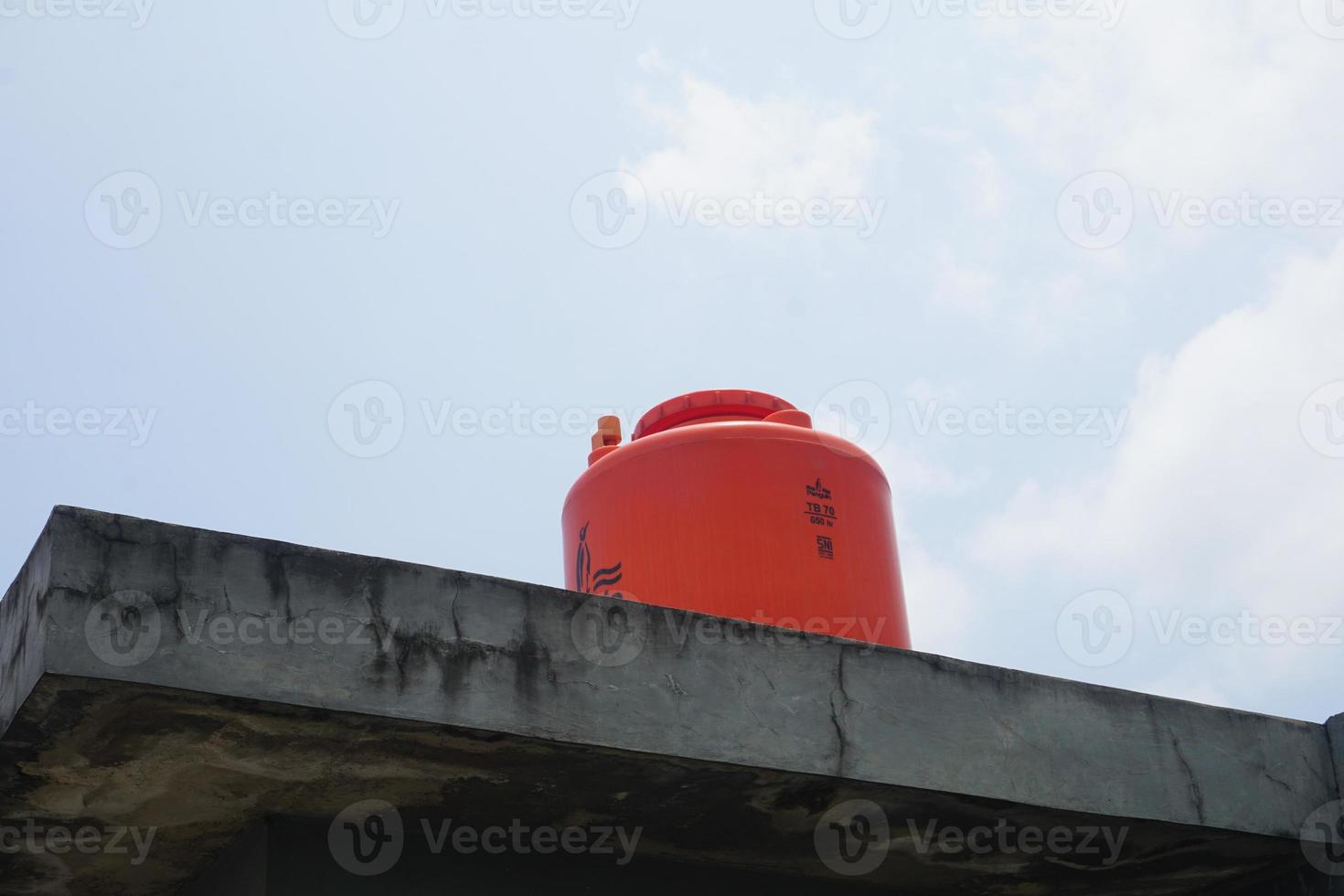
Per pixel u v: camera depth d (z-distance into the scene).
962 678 4.44
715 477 5.21
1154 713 4.73
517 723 3.76
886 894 5.06
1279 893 5.11
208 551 3.56
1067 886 5.13
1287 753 4.91
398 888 4.27
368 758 3.86
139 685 3.38
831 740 4.15
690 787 4.14
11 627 3.62
